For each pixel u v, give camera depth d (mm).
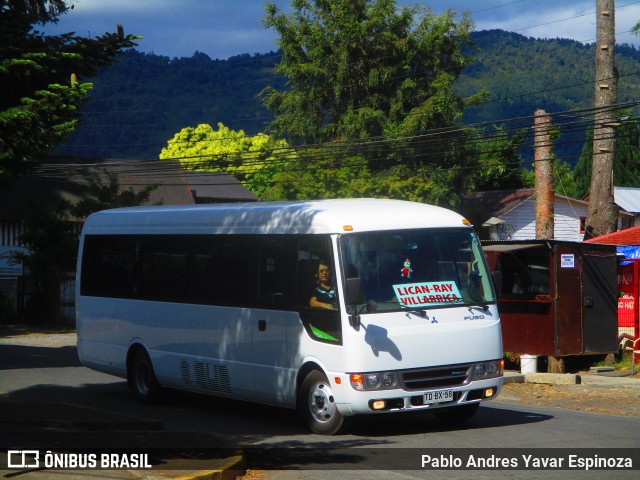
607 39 27641
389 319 11328
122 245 16078
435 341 11492
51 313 37625
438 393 11445
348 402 11164
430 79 52688
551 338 19516
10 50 9492
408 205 12469
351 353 11141
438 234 12047
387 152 48438
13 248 43188
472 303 11953
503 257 20500
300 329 11977
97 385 17781
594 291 20047
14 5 10492
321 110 54344
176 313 14547
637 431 11883
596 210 27844
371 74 50656
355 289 10953
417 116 48688
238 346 13203
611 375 19922
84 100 9570
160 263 15094
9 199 43438
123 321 15836
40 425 11484
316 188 43281
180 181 52625
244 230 13344
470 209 49375
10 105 9719
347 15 52094
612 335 20266
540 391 16812
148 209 15844
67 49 9984
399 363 11266
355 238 11594
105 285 16406
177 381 14531
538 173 29031
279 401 12516
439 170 47156
